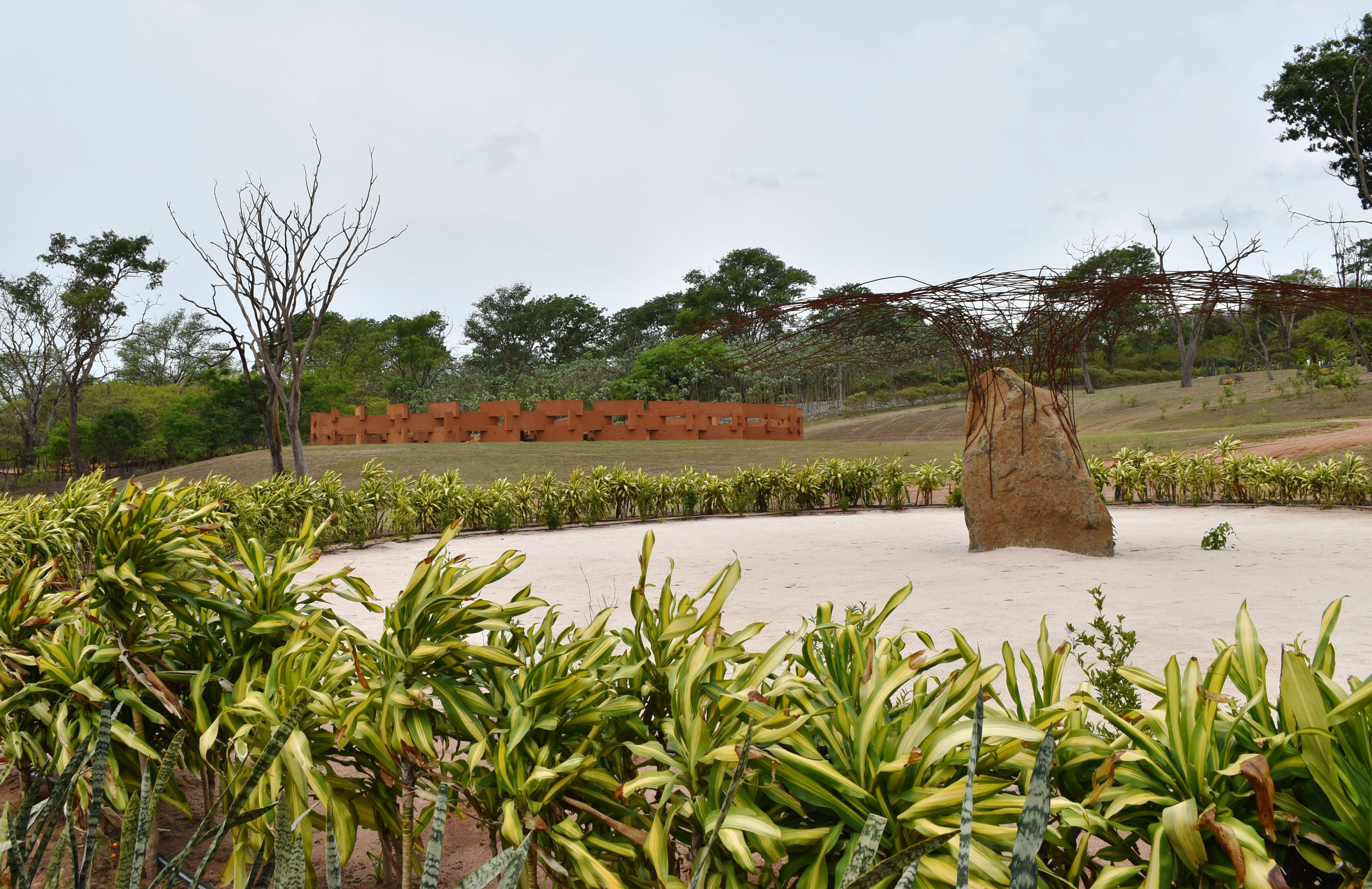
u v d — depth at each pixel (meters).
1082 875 1.79
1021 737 1.59
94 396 57.25
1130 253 51.28
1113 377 70.12
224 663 2.90
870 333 12.45
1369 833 1.42
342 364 78.19
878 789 1.64
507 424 42.31
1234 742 1.72
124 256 47.97
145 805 2.04
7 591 3.09
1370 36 37.19
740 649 2.10
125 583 2.73
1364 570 8.67
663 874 1.63
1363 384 43.25
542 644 3.09
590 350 100.19
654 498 19.73
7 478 52.19
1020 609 7.11
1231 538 11.98
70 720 2.69
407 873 2.14
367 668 2.44
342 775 3.35
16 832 1.44
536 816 1.87
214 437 52.81
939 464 29.42
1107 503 19.67
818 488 20.67
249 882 1.37
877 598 7.89
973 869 1.42
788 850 1.77
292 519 13.77
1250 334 59.72
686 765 1.83
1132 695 2.82
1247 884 1.26
